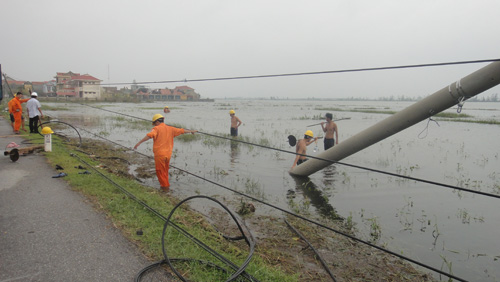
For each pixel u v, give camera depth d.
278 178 8.92
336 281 3.93
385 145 15.05
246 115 38.19
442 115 37.66
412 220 6.07
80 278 3.29
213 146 13.79
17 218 4.68
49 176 6.90
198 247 4.09
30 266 3.46
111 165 9.23
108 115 30.94
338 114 41.41
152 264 3.55
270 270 3.77
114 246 3.97
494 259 4.69
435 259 4.69
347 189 8.01
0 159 8.39
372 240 5.26
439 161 11.36
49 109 35.97
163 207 5.55
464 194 7.61
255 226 5.64
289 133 19.03
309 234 5.39
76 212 4.97
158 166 7.53
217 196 7.19
